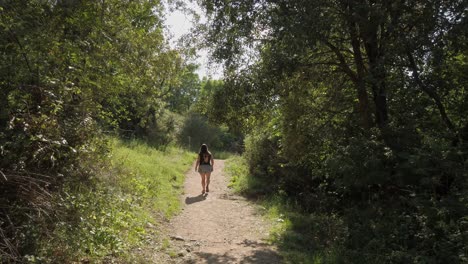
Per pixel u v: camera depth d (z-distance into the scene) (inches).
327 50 386.0
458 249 232.2
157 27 430.9
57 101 190.9
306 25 284.5
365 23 305.3
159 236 287.4
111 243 229.6
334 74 407.5
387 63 306.0
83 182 231.6
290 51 312.8
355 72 405.4
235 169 726.5
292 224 358.6
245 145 684.7
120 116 352.8
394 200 321.7
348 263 256.8
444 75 312.3
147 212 335.6
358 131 385.4
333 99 411.8
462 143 297.3
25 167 188.2
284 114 423.2
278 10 313.1
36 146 188.7
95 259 205.5
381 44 325.4
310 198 457.7
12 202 180.2
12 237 171.3
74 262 193.5
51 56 196.4
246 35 354.3
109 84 282.7
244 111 415.8
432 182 265.7
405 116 333.1
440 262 230.4
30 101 186.9
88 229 217.8
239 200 471.2
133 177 399.2
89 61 242.2
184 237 301.3
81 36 237.6
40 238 179.8
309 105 420.8
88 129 230.5
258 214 398.6
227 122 434.3
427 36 281.1
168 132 1155.9
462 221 237.3
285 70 348.5
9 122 172.7
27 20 190.4
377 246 270.5
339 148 337.1
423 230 255.8
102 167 273.9
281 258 263.3
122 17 319.0
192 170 713.0
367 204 354.6
